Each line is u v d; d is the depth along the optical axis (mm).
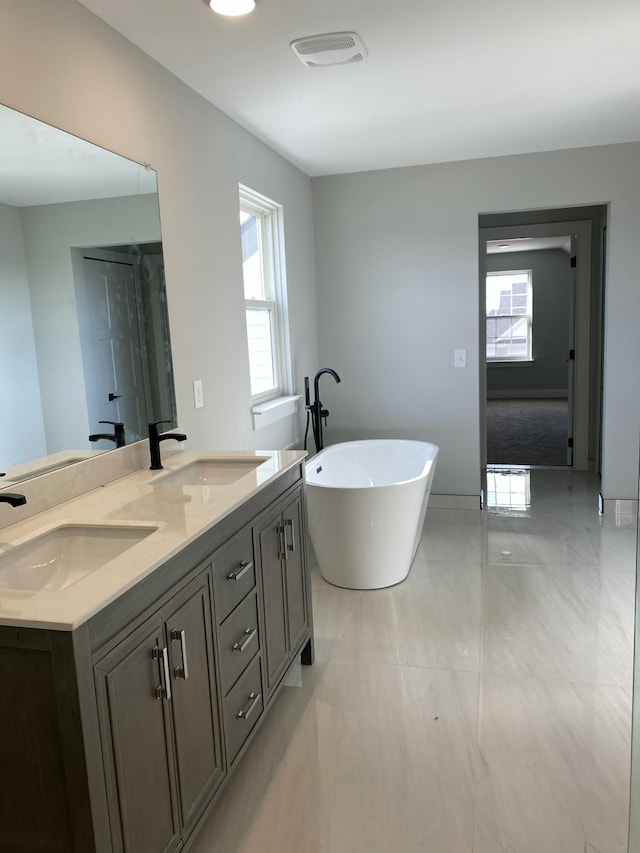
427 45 2459
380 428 4781
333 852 1686
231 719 1844
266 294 4094
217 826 1790
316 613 3098
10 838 1282
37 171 1885
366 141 3762
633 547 3814
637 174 4082
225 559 1810
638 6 2195
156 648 1432
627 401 4293
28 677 1189
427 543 4012
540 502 4801
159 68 2525
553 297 10344
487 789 1893
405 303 4602
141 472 2316
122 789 1301
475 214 4391
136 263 2367
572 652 2643
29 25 1837
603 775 1936
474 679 2471
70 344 2033
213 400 2996
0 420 1756
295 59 2525
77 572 1689
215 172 3033
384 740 2131
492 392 10805
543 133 3762
